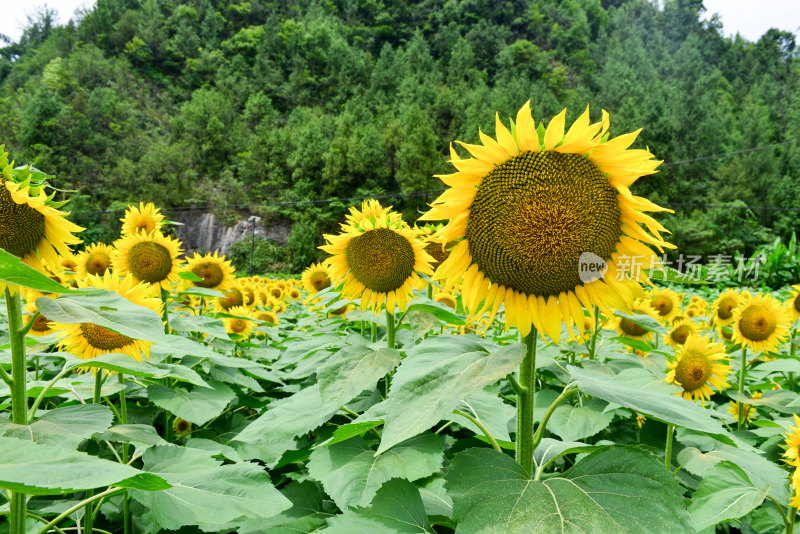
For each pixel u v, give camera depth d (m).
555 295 1.77
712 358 3.00
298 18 145.75
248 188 79.25
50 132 83.25
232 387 3.85
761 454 3.10
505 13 154.12
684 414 1.56
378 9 155.38
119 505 2.69
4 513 1.81
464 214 1.76
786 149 96.94
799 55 167.38
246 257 65.75
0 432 1.65
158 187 76.69
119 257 4.00
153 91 113.56
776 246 20.28
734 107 125.88
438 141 81.88
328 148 77.94
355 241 3.22
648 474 1.43
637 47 154.75
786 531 2.30
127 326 1.77
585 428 2.98
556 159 1.69
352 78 117.81
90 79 105.69
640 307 4.58
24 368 1.85
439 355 1.69
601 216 1.68
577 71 143.38
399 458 2.31
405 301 3.25
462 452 1.58
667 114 97.31
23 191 1.84
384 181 76.56
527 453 1.70
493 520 1.35
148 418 3.41
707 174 91.31
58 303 1.78
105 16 125.81
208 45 127.94
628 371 3.25
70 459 1.27
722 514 2.21
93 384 2.83
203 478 2.00
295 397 2.84
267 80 117.25
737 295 4.81
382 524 1.80
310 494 2.59
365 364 2.34
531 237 1.65
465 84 112.88
